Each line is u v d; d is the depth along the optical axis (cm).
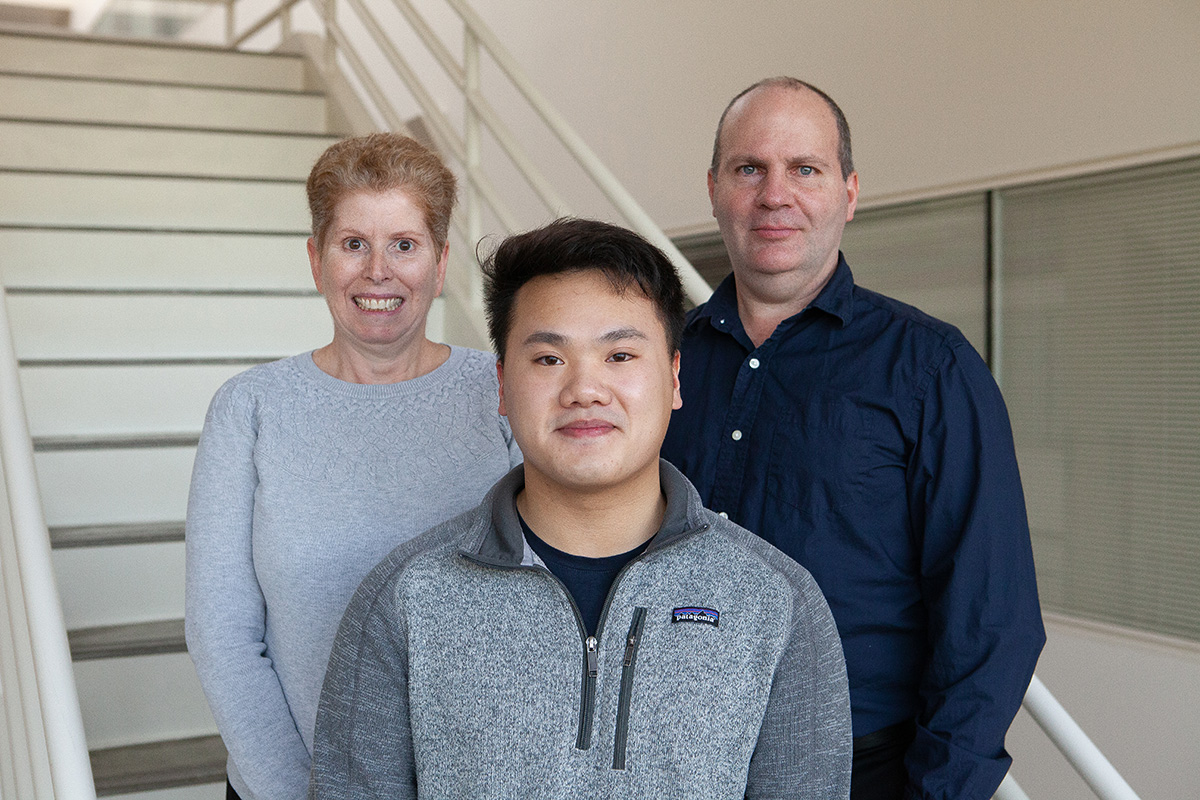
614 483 97
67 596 223
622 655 95
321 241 138
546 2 484
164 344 279
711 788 94
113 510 243
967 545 130
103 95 357
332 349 147
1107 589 263
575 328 96
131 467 244
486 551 99
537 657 96
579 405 96
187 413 267
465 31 271
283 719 129
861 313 146
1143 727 255
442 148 336
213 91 368
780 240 145
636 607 97
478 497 141
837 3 318
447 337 280
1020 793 135
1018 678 128
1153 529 251
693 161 389
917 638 139
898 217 306
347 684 100
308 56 404
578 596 100
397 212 134
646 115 415
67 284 288
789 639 98
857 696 139
